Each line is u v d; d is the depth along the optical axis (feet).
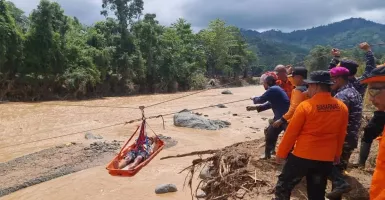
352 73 21.22
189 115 69.21
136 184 35.17
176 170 39.47
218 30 228.02
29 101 105.81
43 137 57.88
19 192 33.40
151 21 159.33
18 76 105.40
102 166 41.19
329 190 20.59
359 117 19.38
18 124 69.00
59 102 106.42
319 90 14.94
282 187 15.69
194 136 58.65
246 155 23.79
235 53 244.22
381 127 19.67
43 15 111.04
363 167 22.16
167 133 60.49
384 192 9.23
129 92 139.44
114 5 142.82
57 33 113.91
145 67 145.89
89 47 127.54
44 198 31.96
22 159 43.21
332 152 14.80
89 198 31.81
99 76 124.06
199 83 174.29
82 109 91.81
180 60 165.58
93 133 60.29
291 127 14.92
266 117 79.87
